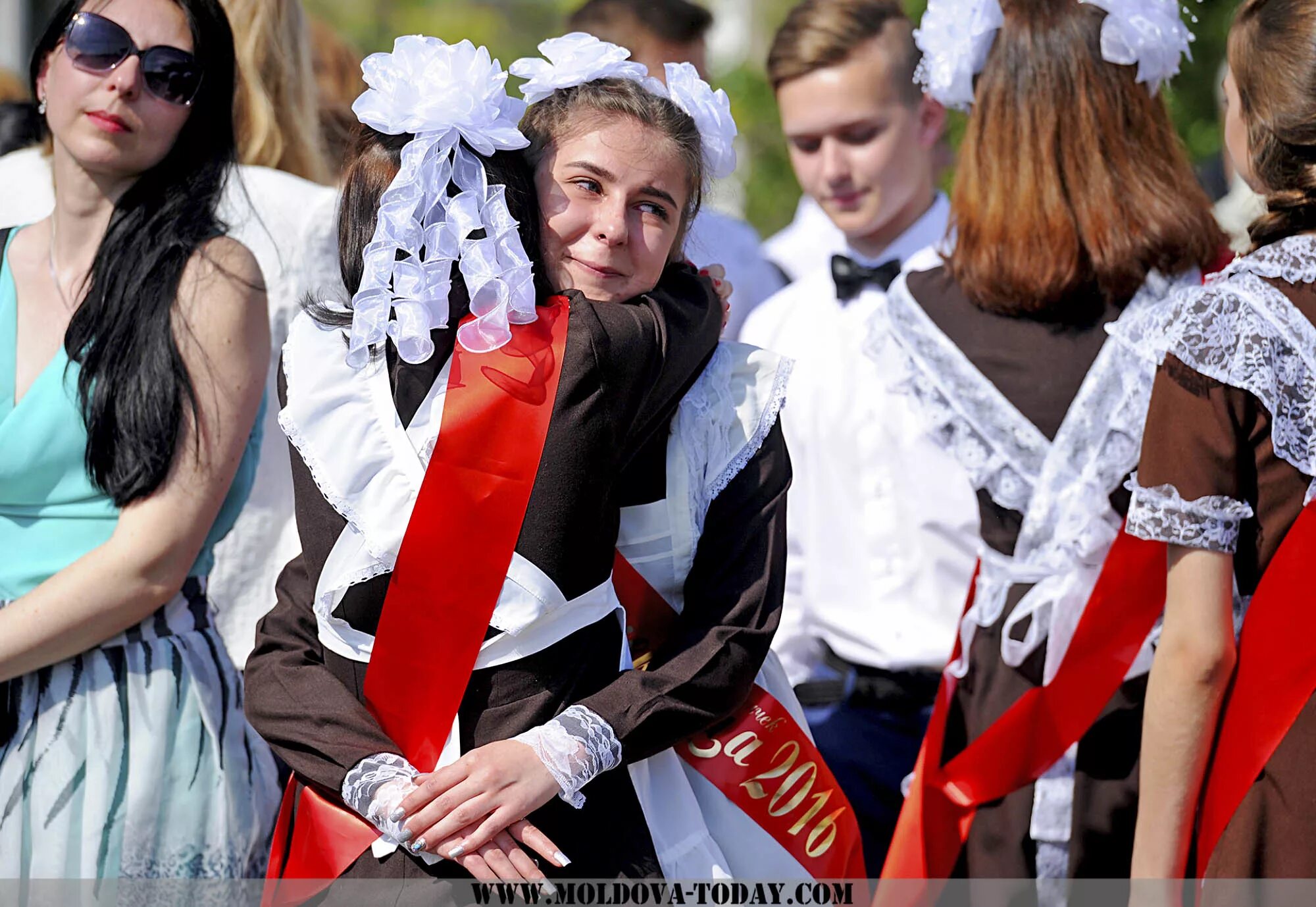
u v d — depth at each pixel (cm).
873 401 973
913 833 843
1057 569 831
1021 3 848
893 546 963
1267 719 691
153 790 764
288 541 980
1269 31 705
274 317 973
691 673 625
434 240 609
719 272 752
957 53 883
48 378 761
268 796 831
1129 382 819
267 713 642
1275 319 686
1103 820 825
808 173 1095
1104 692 817
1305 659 684
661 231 652
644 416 633
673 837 648
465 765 594
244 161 1051
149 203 775
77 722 759
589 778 602
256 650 671
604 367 617
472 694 621
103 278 759
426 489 605
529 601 611
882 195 1070
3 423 762
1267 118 704
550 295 647
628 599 659
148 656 776
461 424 609
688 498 655
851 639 975
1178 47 848
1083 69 830
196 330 758
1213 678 697
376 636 617
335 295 697
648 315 636
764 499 664
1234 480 694
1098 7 837
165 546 752
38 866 750
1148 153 839
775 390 677
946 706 870
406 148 613
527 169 648
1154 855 716
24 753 757
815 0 1077
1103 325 834
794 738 694
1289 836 684
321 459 617
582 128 641
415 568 607
